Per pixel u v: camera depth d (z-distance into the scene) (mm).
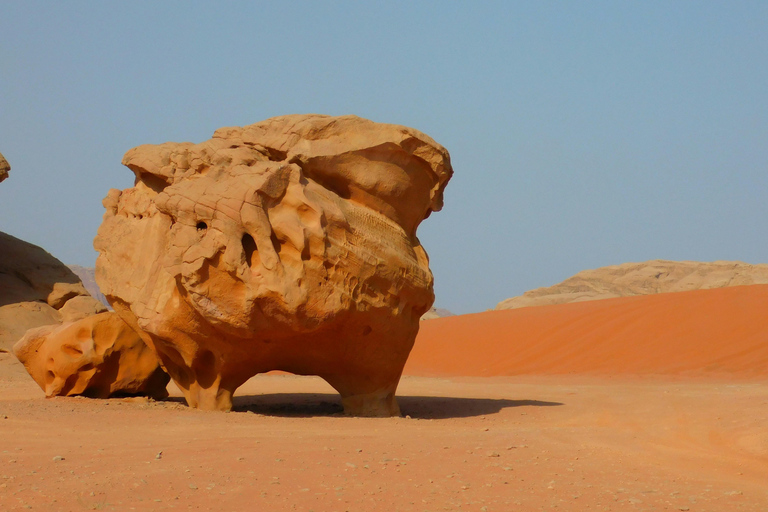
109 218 15789
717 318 31688
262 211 12867
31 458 9344
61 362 15828
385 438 11414
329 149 13969
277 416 13898
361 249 13531
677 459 10562
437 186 15109
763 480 9320
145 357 16375
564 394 20469
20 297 31328
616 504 8055
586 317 36156
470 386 24312
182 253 12977
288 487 8391
